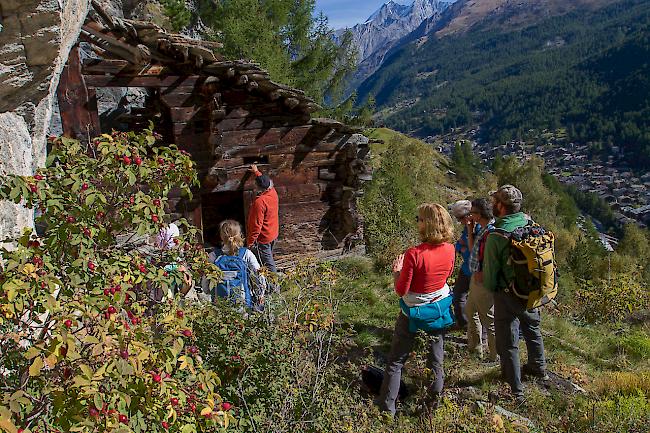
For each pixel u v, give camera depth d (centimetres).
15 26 330
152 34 833
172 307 302
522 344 657
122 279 264
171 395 229
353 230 1055
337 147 1031
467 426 423
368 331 689
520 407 514
